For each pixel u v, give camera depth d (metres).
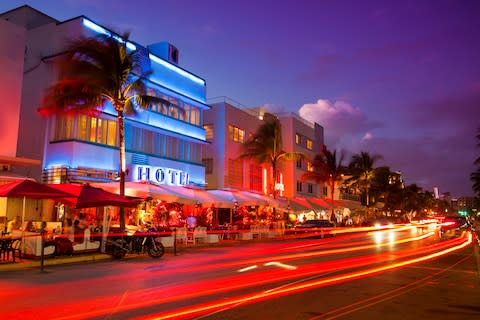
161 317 7.33
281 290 9.89
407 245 24.58
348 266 14.47
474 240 29.02
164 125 32.25
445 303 8.71
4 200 22.84
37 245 15.71
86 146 25.80
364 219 60.09
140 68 26.58
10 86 22.72
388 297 9.23
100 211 26.83
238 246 24.53
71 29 26.69
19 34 23.34
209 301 8.65
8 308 8.05
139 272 13.16
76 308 8.04
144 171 28.55
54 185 19.38
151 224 19.58
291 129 52.19
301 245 25.03
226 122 41.16
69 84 20.62
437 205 166.12
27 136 26.64
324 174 52.06
